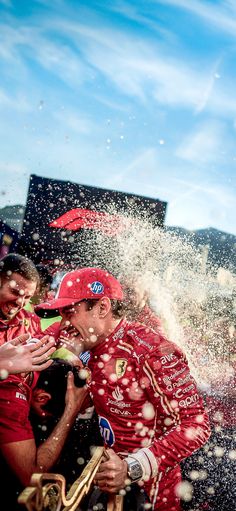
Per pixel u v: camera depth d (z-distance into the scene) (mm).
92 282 1525
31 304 3176
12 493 1366
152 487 1455
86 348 1531
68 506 1066
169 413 1452
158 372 1430
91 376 1561
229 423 3143
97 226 7641
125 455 1533
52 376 1590
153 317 2979
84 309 1496
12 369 1411
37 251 7730
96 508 1382
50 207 7914
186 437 1388
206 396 3295
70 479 1702
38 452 1453
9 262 2145
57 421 1604
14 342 1537
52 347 1523
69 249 7535
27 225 7805
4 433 1390
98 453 1268
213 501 2318
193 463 2699
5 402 1414
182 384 1433
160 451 1373
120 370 1476
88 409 1810
